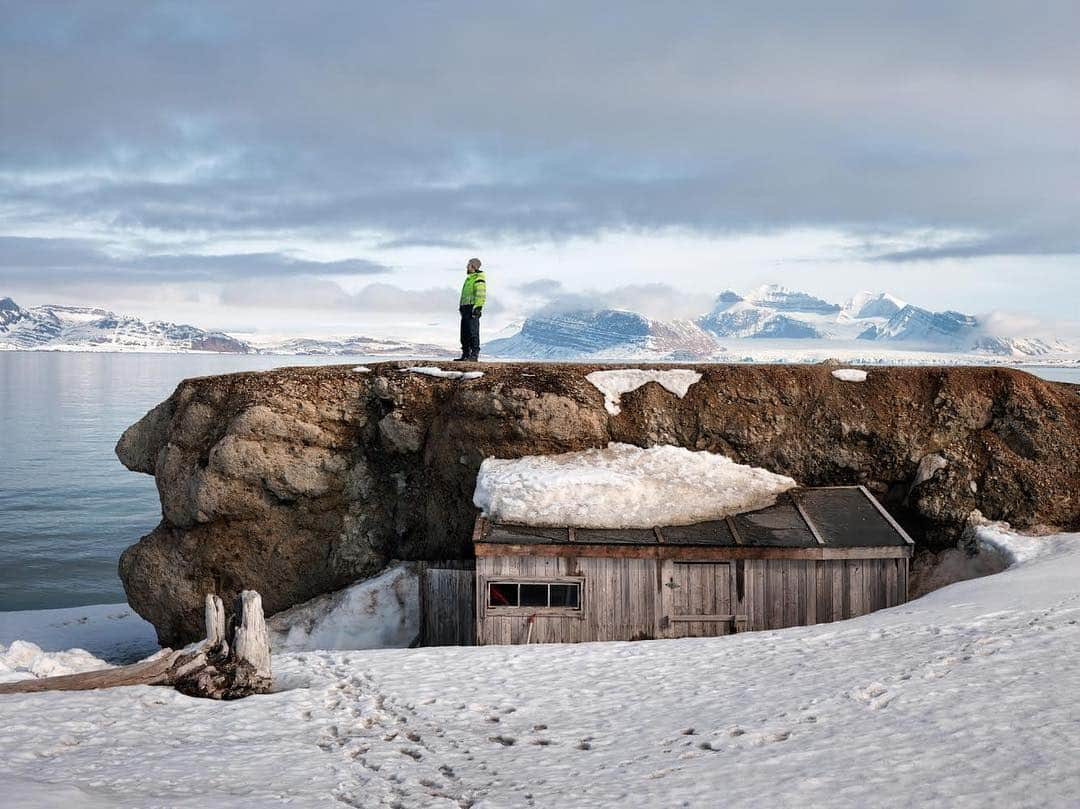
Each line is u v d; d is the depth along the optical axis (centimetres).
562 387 2772
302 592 2906
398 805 1010
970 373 2798
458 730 1298
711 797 976
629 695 1438
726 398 2797
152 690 1541
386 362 3119
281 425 2888
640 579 2222
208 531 2936
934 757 1032
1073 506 2589
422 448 2912
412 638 2614
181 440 3016
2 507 7269
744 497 2525
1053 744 1027
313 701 1473
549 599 2238
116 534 6356
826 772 1021
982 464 2650
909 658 1481
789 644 1702
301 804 1006
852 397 2786
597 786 1041
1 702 1472
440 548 2816
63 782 1078
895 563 2245
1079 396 2786
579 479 2459
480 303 3156
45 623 3853
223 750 1233
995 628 1606
